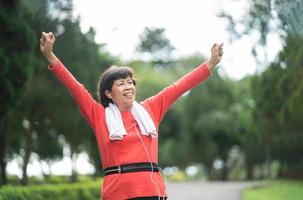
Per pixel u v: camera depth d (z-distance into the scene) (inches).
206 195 1053.8
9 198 577.6
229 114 1963.6
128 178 172.7
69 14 724.7
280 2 526.6
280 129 1081.4
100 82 185.3
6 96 613.9
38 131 1002.7
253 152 1963.6
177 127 2021.4
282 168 1921.8
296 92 708.0
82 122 973.2
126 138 175.6
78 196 812.6
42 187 698.2
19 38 619.2
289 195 955.3
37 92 863.1
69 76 180.4
